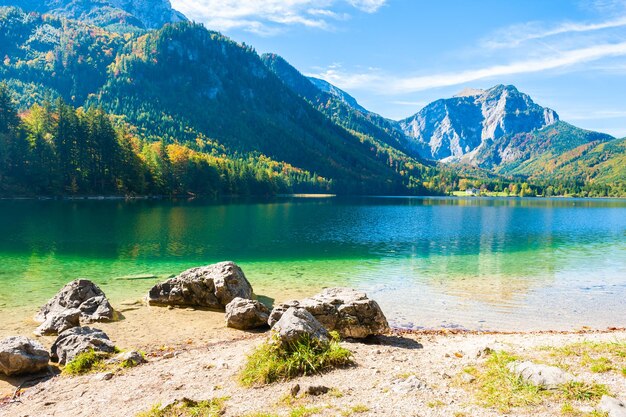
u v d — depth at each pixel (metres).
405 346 15.87
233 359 14.12
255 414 9.59
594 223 90.94
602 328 20.25
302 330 13.12
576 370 11.62
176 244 49.31
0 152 120.62
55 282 28.98
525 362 11.47
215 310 23.06
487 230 73.19
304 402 10.15
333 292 19.05
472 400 9.91
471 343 16.11
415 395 10.30
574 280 31.53
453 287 28.91
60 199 126.06
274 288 28.69
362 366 12.88
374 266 37.41
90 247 45.53
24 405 11.21
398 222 87.75
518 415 8.98
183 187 167.62
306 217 95.56
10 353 13.40
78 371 13.59
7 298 24.53
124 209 100.12
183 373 12.93
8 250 42.62
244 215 96.25
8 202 109.75
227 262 24.92
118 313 22.12
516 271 35.22
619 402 8.91
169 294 23.97
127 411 10.38
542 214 125.06
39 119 137.50
